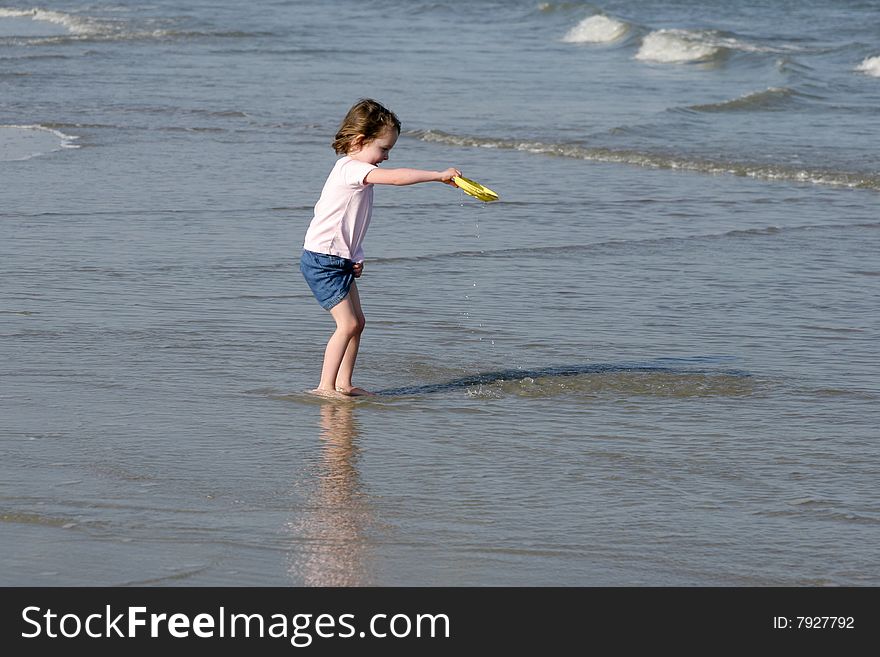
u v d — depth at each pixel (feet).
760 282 50.93
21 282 48.62
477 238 58.65
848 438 32.89
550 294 48.52
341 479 29.50
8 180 71.36
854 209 66.95
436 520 27.25
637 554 25.77
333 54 142.51
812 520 27.48
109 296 46.78
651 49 149.18
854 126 94.94
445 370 38.91
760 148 84.84
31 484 28.66
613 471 30.35
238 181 72.08
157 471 29.73
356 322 35.78
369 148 34.83
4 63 131.95
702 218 64.18
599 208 66.39
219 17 192.85
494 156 82.17
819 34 171.12
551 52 149.38
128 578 24.40
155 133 89.81
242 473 29.76
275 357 39.68
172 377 37.42
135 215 62.18
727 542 26.35
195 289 48.14
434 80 119.65
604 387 37.27
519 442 32.35
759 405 35.70
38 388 36.01
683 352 41.14
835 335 43.32
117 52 144.97
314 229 35.27
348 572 24.84
